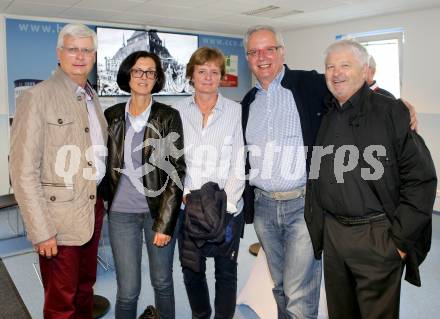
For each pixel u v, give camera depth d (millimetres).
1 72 5332
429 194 1562
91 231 1762
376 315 1672
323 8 5133
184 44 6844
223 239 1878
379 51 5871
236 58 7535
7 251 3814
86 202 1740
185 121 2014
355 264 1704
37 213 1573
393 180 1622
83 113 1728
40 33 5555
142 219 1906
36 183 1586
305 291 1973
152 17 5699
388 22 5578
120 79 1889
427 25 5156
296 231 1940
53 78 1687
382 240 1643
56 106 1640
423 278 3158
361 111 1653
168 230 1833
